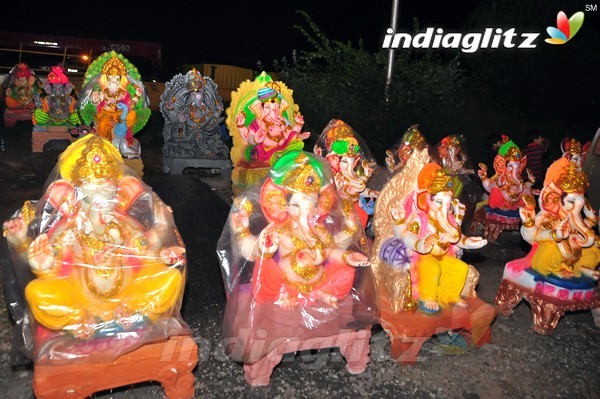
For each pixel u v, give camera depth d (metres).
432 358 3.70
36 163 8.41
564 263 3.99
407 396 3.29
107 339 2.79
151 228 3.04
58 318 2.69
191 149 8.20
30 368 3.26
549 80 12.19
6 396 3.02
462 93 10.90
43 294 2.65
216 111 8.23
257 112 6.20
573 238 3.96
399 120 9.81
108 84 7.16
